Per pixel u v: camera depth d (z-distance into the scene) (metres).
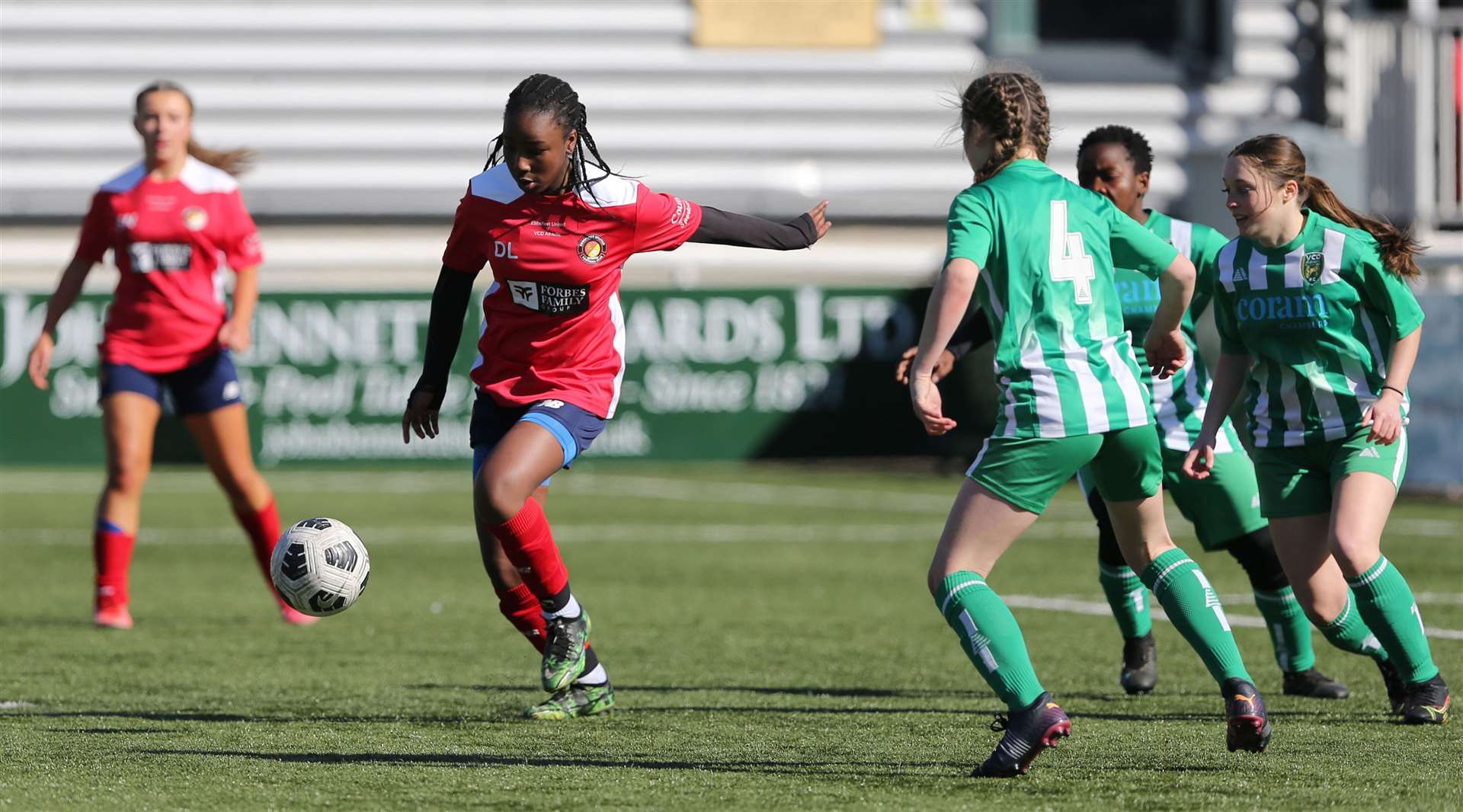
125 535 28.09
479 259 18.17
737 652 25.66
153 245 27.58
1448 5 68.00
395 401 62.19
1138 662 22.03
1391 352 18.31
